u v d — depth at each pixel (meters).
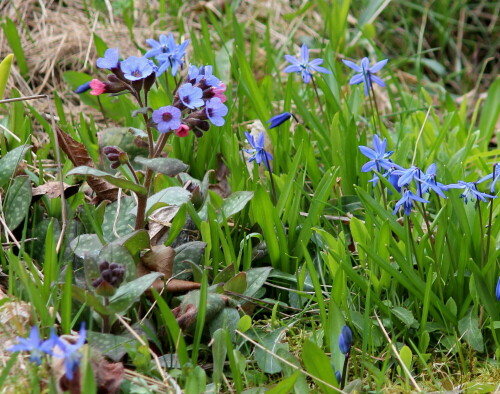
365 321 0.91
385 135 1.19
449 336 0.95
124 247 0.90
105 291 0.85
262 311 0.98
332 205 1.06
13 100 0.99
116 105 1.24
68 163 1.08
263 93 1.24
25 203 0.98
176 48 1.00
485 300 0.94
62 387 0.82
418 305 0.96
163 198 0.94
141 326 0.90
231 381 0.91
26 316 0.89
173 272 0.96
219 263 1.00
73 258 0.95
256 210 0.99
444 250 0.98
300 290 0.96
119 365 0.85
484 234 0.99
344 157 1.10
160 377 0.88
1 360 0.86
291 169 1.02
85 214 0.99
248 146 1.15
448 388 0.92
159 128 0.89
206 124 0.92
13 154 1.00
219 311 0.92
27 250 0.98
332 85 1.26
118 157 0.91
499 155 1.26
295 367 0.88
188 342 0.93
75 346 0.79
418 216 1.05
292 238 1.02
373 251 0.94
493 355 0.95
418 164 1.17
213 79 0.93
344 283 0.95
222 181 1.12
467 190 0.94
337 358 0.90
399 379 0.92
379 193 1.07
